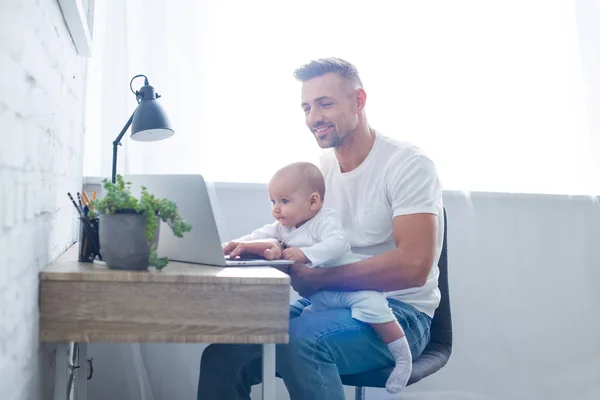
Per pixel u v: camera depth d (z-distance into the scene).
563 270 2.53
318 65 1.84
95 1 2.14
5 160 0.81
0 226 0.79
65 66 1.49
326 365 1.43
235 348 1.52
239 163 2.26
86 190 2.14
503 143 2.46
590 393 2.52
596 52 2.52
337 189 1.89
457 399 2.44
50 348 1.37
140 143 2.15
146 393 2.18
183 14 2.20
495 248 2.48
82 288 1.10
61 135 1.43
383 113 2.36
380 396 2.39
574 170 2.52
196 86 2.20
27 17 0.95
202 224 1.25
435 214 1.70
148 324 1.11
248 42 2.25
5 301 0.84
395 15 2.35
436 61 2.39
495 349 2.48
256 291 1.14
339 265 1.65
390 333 1.52
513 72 2.46
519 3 2.46
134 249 1.14
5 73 0.80
